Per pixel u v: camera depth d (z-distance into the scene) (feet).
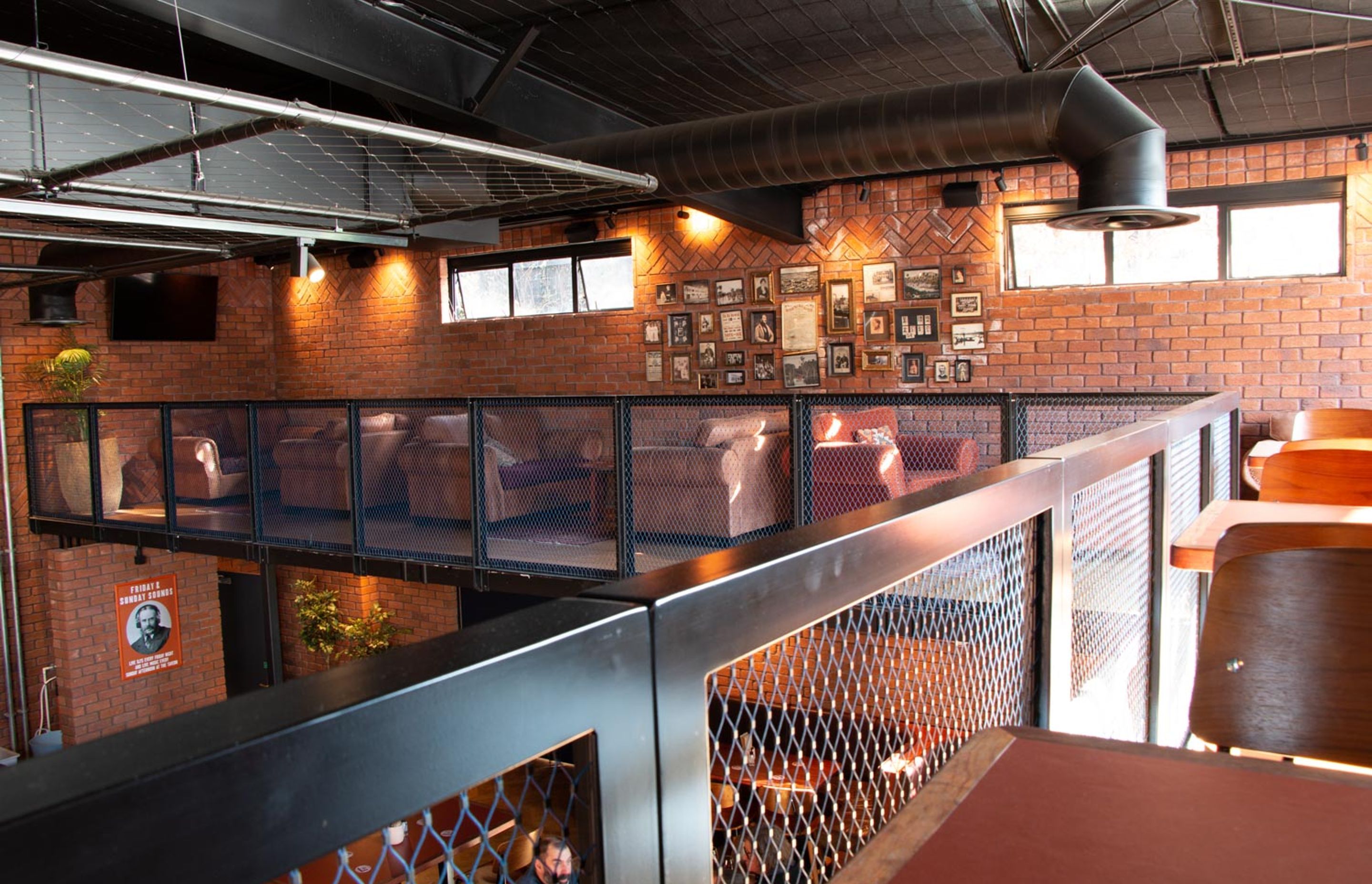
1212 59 19.01
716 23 17.83
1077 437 26.37
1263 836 2.28
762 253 30.81
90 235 24.35
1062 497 5.96
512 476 25.22
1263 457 20.89
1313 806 2.44
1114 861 2.18
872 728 3.84
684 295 32.24
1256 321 24.66
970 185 27.20
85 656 35.32
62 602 34.81
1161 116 22.66
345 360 40.65
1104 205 17.26
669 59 19.81
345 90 25.22
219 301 41.09
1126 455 7.60
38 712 36.65
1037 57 19.22
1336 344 23.88
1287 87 20.49
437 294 37.76
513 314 36.40
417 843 1.94
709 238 31.71
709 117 24.02
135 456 33.58
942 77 21.08
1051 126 17.54
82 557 35.19
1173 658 10.00
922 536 4.03
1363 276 23.56
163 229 23.31
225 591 41.39
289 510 30.32
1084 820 2.39
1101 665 7.30
